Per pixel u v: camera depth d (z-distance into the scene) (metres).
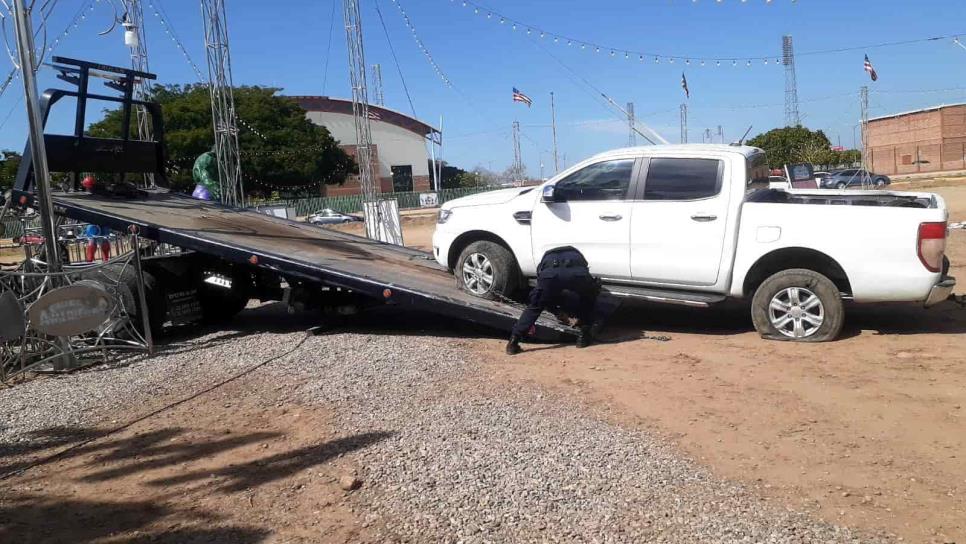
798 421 5.04
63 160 8.91
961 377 5.85
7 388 6.43
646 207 7.74
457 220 8.73
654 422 5.10
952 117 60.47
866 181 39.81
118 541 3.63
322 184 58.38
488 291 8.45
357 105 23.38
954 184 39.94
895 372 6.06
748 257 7.34
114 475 4.44
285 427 5.16
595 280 7.31
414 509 3.89
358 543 3.57
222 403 5.77
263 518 3.84
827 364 6.37
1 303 6.52
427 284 8.31
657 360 6.71
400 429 5.02
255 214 11.34
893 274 6.87
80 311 6.95
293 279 8.49
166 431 5.17
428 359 6.90
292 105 55.72
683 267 7.60
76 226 8.98
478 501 3.95
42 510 3.99
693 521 3.70
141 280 7.54
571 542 3.54
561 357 6.96
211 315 9.34
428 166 79.38
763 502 3.89
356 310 8.52
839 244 7.01
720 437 4.80
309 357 7.14
